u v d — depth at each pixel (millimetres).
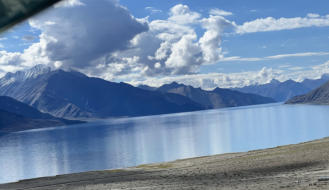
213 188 28078
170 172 54938
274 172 40000
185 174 48688
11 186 55000
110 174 62000
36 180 61094
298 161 49906
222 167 54312
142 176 53219
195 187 30484
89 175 62906
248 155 78312
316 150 65562
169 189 30797
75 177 61094
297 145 91562
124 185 40031
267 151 84938
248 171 44344
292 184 25453
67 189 43438
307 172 35750
